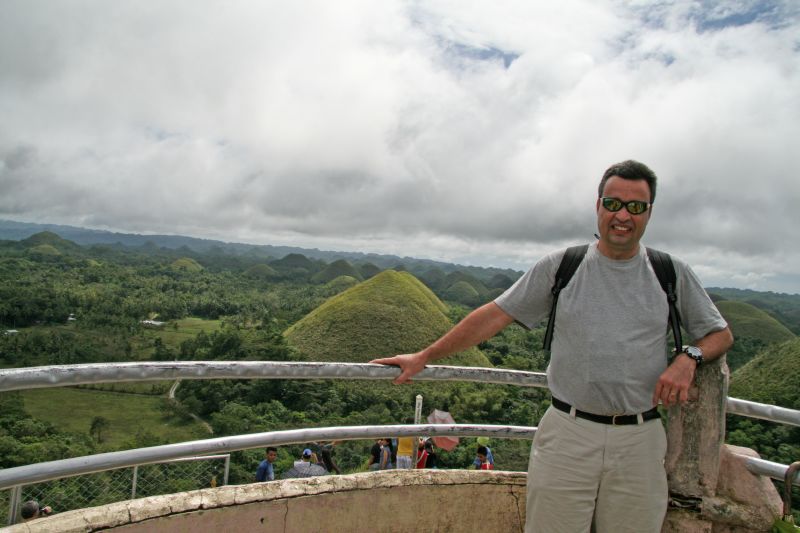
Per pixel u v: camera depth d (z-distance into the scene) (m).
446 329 57.19
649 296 2.00
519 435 2.59
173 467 5.80
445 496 2.39
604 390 1.95
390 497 2.30
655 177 2.01
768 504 2.08
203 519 1.96
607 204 1.99
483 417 26.09
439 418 2.63
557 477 2.03
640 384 1.97
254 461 14.72
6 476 1.66
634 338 1.97
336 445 14.30
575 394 2.00
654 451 1.99
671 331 2.07
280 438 2.15
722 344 2.02
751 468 2.13
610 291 2.01
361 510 2.25
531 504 2.12
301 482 2.18
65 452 25.30
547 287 2.14
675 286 2.03
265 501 2.08
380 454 6.71
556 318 2.07
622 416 1.97
